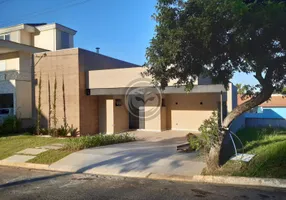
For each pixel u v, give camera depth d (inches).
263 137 473.7
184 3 240.1
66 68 625.0
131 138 524.1
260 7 213.5
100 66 687.7
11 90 721.6
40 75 659.4
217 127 296.7
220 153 291.6
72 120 615.5
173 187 247.9
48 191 242.7
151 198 217.8
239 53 243.8
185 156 357.7
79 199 219.0
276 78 259.6
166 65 259.4
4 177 299.0
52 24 909.8
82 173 312.7
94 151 410.0
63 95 628.1
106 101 656.4
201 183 259.1
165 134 608.4
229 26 219.3
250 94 291.9
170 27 242.2
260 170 268.7
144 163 333.4
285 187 239.9
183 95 679.7
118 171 311.0
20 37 912.3
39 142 504.7
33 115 665.6
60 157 382.3
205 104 653.3
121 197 221.9
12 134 624.1
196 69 268.8
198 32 221.8
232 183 256.1
